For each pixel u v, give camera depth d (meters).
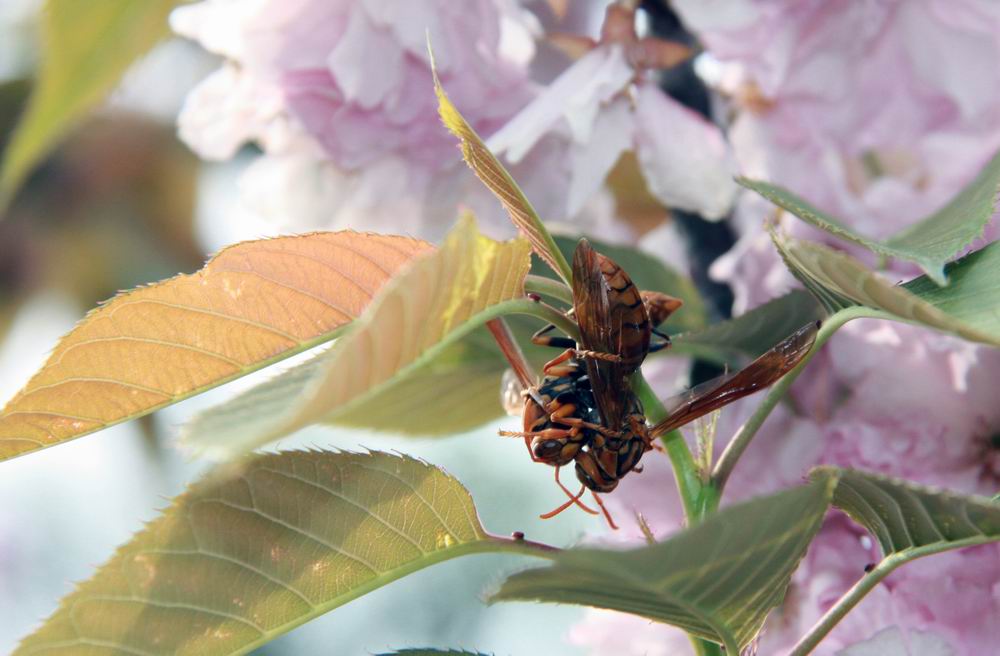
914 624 0.36
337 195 0.41
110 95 0.40
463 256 0.30
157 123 0.66
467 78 0.39
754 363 0.33
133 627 0.32
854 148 0.41
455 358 0.39
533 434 0.34
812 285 0.33
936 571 0.36
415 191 0.40
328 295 0.32
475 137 0.32
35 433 0.33
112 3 0.39
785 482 0.38
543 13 0.41
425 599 0.94
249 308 0.32
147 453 0.73
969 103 0.40
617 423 0.34
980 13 0.40
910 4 0.40
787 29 0.39
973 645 0.36
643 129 0.38
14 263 0.67
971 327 0.30
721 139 0.39
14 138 0.40
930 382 0.38
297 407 0.29
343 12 0.39
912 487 0.31
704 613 0.31
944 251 0.32
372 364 0.30
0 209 0.40
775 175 0.40
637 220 0.42
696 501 0.33
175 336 0.32
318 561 0.33
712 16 0.39
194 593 0.32
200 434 0.29
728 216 0.41
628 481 0.38
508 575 0.30
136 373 0.33
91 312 0.32
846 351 0.38
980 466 0.38
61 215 0.67
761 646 0.37
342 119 0.40
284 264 0.32
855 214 0.40
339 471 0.33
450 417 0.40
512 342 0.35
